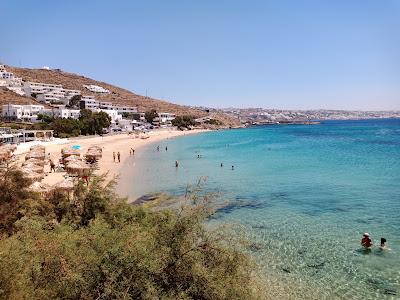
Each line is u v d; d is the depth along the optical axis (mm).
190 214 11805
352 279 18203
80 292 9719
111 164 62719
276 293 16797
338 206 31922
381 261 20203
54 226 14602
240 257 11930
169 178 47969
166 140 131125
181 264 10641
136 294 9922
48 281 9891
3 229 16453
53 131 111125
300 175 49625
